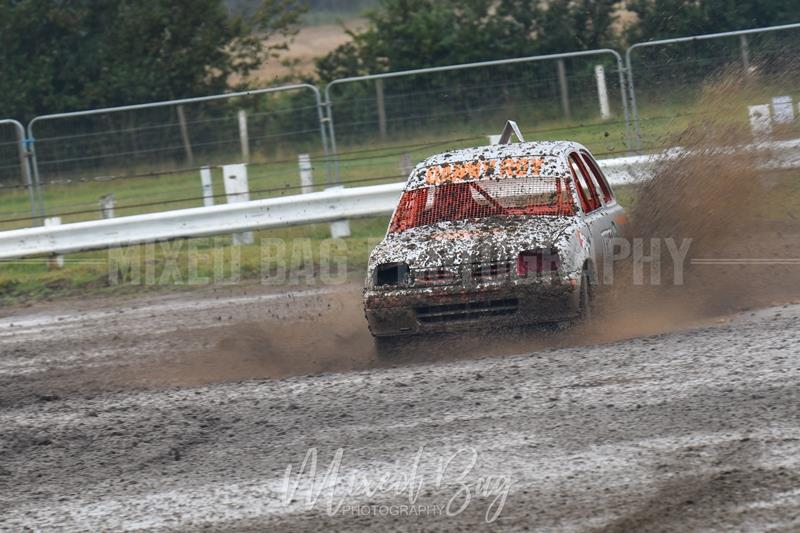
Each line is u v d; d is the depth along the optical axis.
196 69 114.25
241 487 17.50
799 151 36.56
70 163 55.38
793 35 50.31
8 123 53.62
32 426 22.80
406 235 26.95
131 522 16.41
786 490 15.35
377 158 57.22
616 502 15.47
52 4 116.00
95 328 35.97
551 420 19.34
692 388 20.42
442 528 15.13
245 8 125.38
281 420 21.23
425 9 110.06
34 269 49.91
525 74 56.69
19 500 17.94
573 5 101.06
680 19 86.75
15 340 34.91
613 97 53.03
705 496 15.41
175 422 21.98
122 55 114.69
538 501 15.76
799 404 18.83
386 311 25.17
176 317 36.72
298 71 123.38
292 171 57.81
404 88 58.84
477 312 24.81
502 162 28.94
